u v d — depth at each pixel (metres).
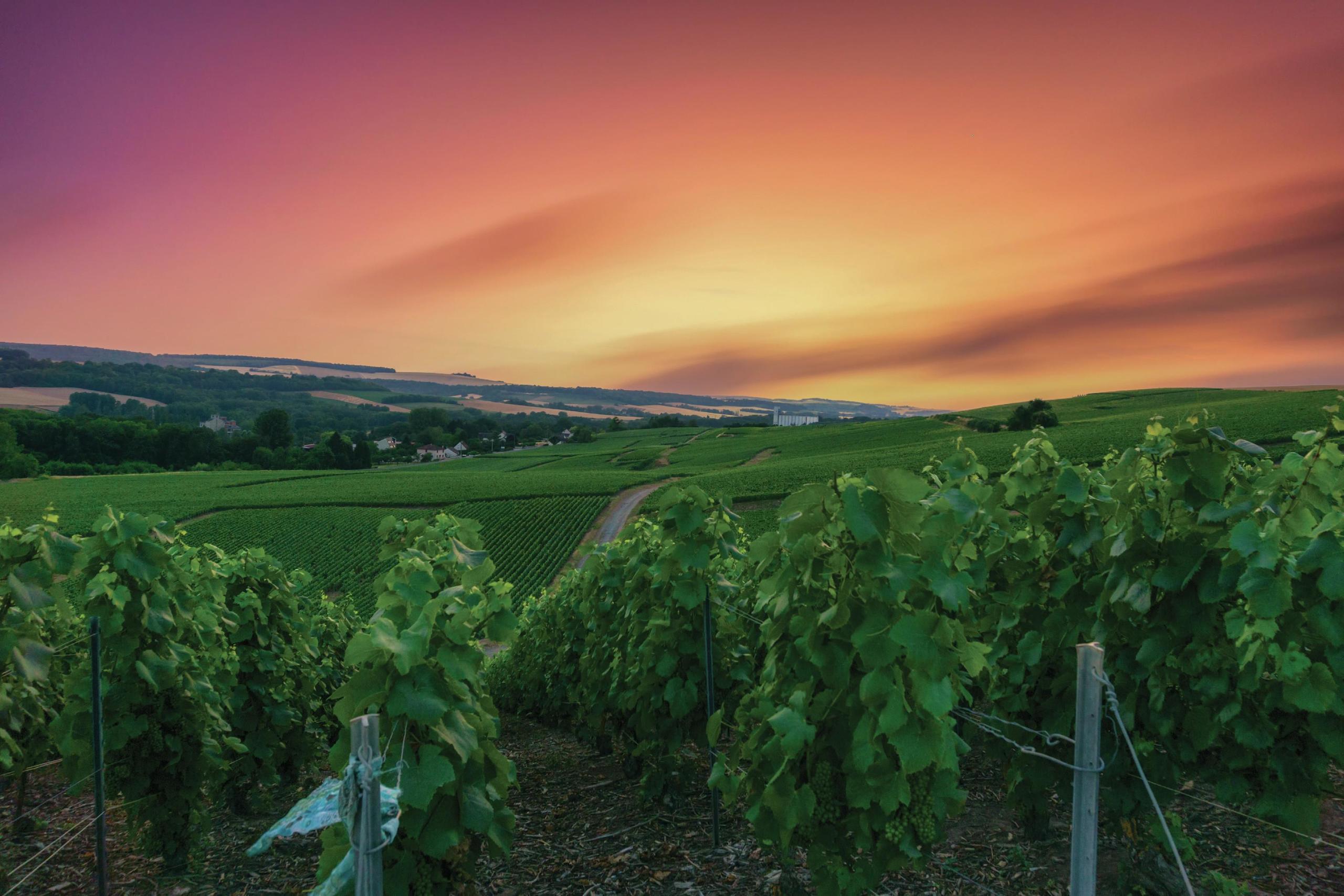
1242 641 3.66
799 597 3.82
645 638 6.49
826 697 3.55
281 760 8.06
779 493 60.97
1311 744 3.84
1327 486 3.74
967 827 4.98
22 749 6.22
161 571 5.45
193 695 5.61
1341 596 3.39
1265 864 4.20
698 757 6.87
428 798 3.27
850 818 3.52
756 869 4.63
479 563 5.01
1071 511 4.67
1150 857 4.05
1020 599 5.01
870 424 137.88
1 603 4.62
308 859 5.73
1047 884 4.14
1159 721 4.09
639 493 75.75
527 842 5.48
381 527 6.13
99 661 4.61
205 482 90.06
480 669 4.12
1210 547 3.89
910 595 3.50
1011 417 94.38
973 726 6.28
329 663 10.71
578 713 9.45
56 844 5.70
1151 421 4.32
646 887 4.53
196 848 5.62
